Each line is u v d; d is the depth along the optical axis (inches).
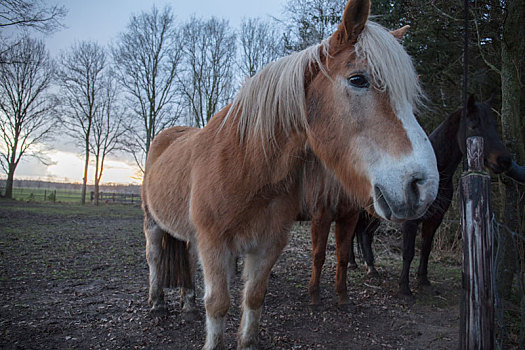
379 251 239.9
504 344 94.3
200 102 765.9
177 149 99.6
